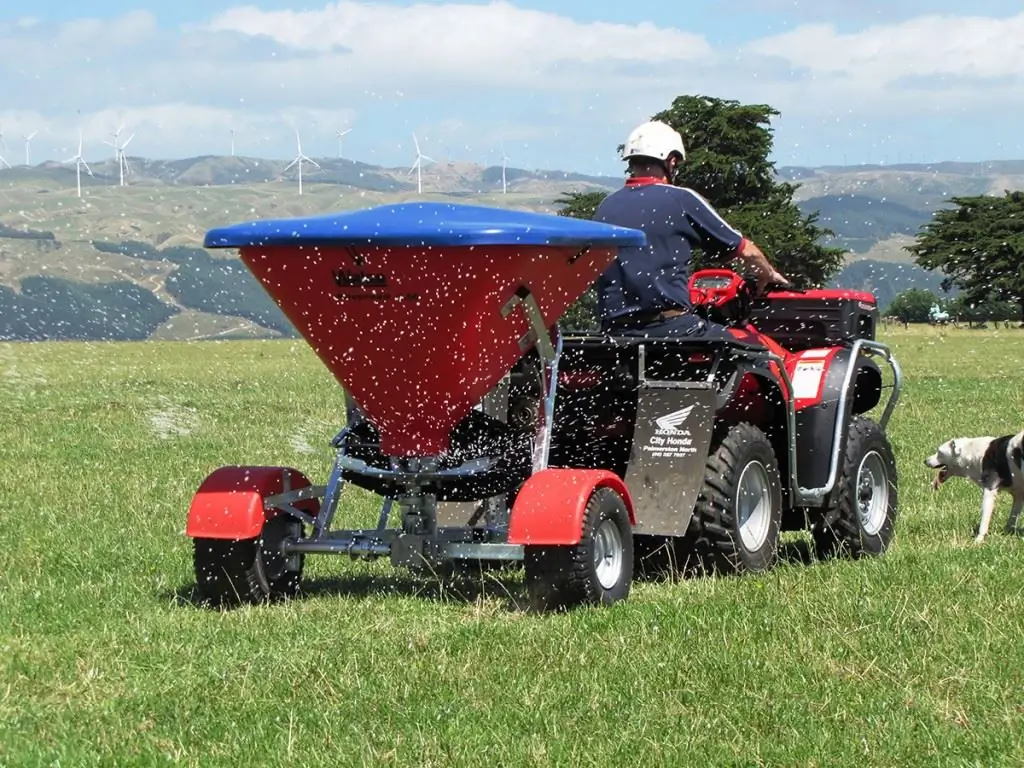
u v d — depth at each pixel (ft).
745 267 31.35
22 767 17.69
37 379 110.73
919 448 55.77
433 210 26.48
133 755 18.07
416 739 18.39
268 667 22.17
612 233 26.84
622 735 18.39
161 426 69.36
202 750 18.35
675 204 30.12
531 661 22.31
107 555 33.55
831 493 33.22
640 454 29.17
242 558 27.53
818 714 19.29
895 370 35.47
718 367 29.43
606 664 21.94
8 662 22.84
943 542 35.76
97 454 56.59
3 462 53.72
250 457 55.42
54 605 27.68
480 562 31.19
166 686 21.26
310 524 30.45
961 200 321.11
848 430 33.91
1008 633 23.43
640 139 31.07
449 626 24.93
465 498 29.09
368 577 31.22
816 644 22.82
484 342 26.04
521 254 25.12
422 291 25.14
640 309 30.01
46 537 35.78
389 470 27.96
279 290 26.25
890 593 26.53
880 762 17.42
